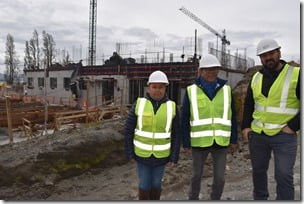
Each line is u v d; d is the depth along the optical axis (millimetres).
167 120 3980
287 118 3711
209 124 4039
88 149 8852
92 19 42656
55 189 7426
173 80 24297
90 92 30125
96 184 7742
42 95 35594
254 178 4191
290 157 3688
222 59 26250
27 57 68812
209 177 7078
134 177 7934
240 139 9867
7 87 47094
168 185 6871
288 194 3678
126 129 4094
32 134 14383
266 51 3668
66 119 15328
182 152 9117
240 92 13211
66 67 33125
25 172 7648
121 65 28000
